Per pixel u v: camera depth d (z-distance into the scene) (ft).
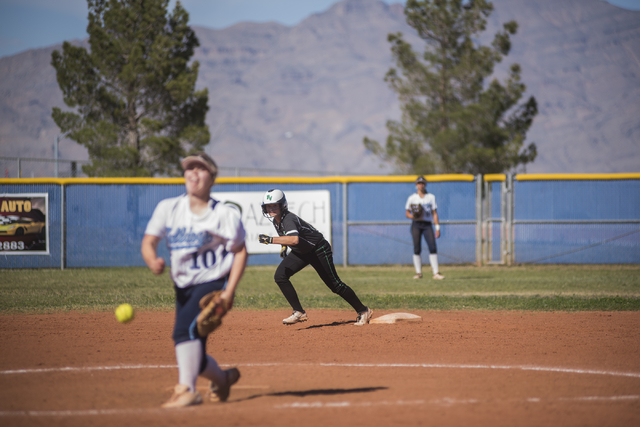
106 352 49.80
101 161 189.47
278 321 65.10
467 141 211.82
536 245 133.28
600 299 77.77
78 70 194.90
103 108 200.75
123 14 196.34
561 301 76.59
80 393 37.47
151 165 201.16
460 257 134.21
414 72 225.97
